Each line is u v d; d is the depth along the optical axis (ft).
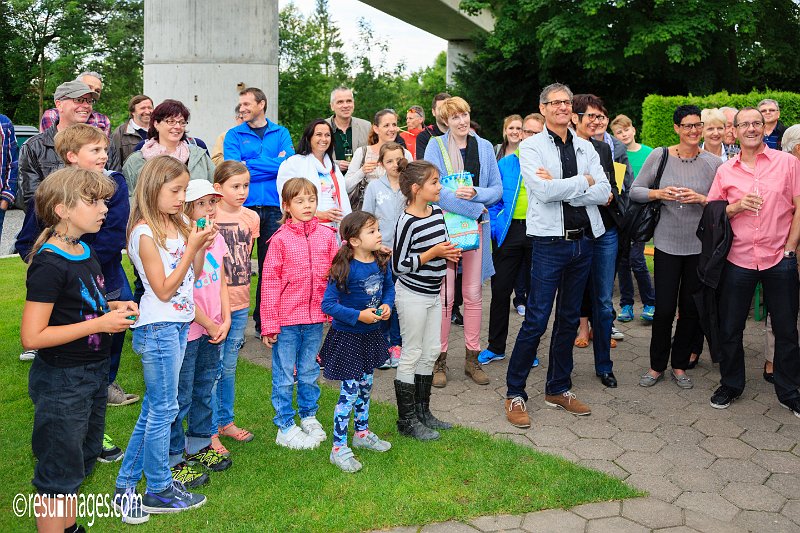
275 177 19.76
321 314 13.74
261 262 20.24
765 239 15.14
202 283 12.16
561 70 83.10
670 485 12.19
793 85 84.99
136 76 125.70
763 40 79.00
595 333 17.24
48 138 15.14
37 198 9.36
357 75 120.67
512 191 18.13
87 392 9.68
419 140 18.53
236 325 13.61
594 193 14.64
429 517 10.93
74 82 14.80
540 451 13.46
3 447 13.37
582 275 15.17
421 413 14.43
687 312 16.92
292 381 13.67
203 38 36.83
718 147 18.25
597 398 16.38
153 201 10.53
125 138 20.27
